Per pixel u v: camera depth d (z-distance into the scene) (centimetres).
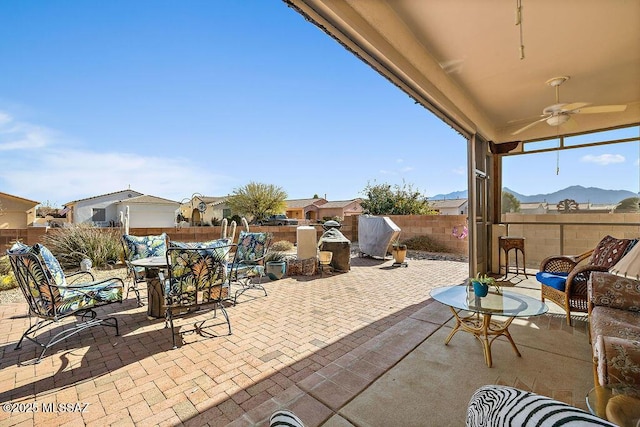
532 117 531
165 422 176
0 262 545
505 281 510
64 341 290
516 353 246
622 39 286
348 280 556
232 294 454
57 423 177
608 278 225
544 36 281
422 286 507
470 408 96
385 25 238
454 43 292
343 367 232
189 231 860
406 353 253
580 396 189
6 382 220
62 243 623
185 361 249
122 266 635
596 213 559
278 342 284
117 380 221
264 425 169
